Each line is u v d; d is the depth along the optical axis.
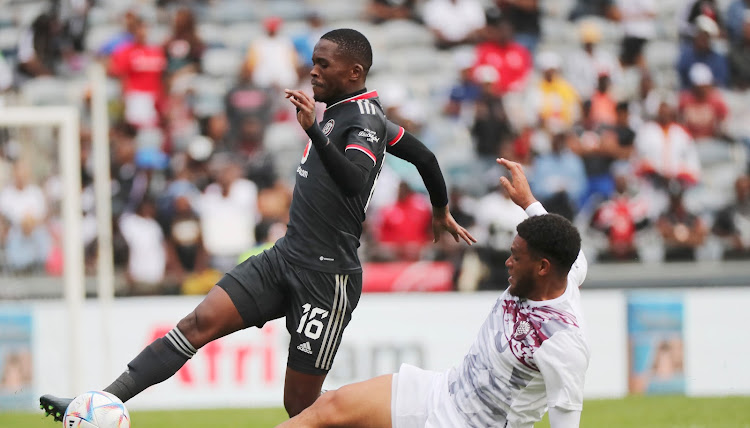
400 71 56.38
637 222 44.88
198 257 41.53
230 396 38.38
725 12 56.62
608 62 54.78
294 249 18.70
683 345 40.50
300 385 19.14
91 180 43.84
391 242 42.16
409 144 19.84
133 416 34.78
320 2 59.22
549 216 16.23
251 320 18.78
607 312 40.28
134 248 41.59
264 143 48.88
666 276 42.25
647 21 57.94
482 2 57.66
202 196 43.53
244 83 50.09
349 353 39.22
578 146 47.00
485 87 47.97
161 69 50.34
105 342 36.78
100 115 37.19
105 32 55.16
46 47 54.03
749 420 31.94
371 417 16.97
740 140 53.28
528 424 16.80
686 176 48.12
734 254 45.00
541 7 58.62
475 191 46.47
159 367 18.45
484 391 16.53
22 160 38.34
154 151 46.28
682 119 52.94
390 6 58.75
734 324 40.62
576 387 15.95
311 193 18.61
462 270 41.00
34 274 38.50
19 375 38.03
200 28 56.34
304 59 52.97
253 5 58.28
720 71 54.69
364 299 39.50
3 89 53.22
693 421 31.83
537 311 16.19
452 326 39.69
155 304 39.03
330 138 18.28
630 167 47.59
